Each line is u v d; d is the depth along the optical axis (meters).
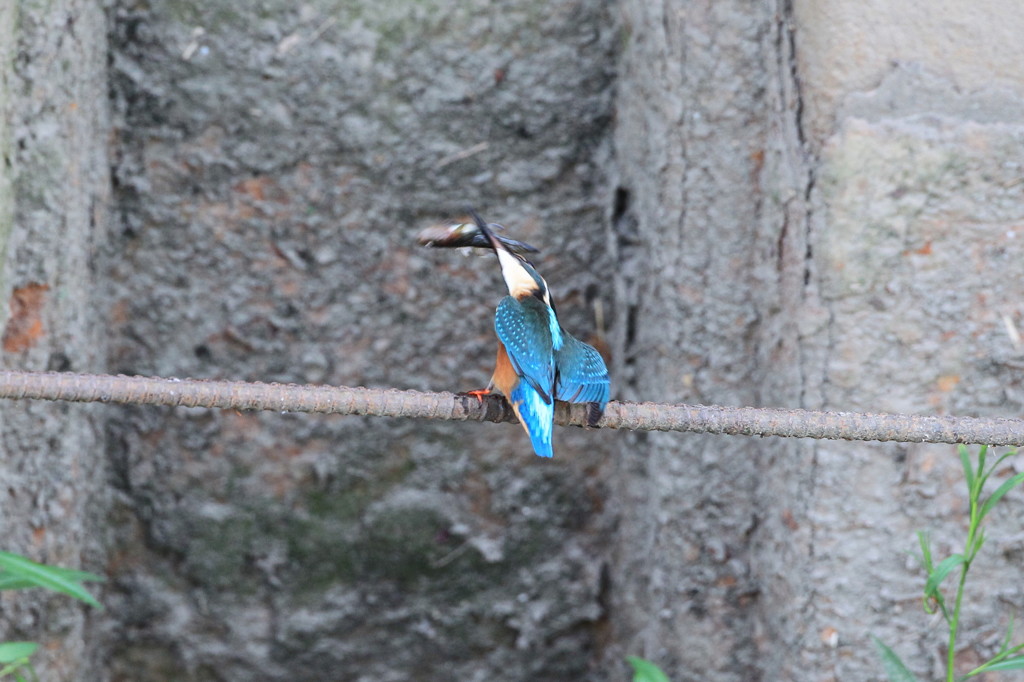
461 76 8.86
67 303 7.68
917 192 6.96
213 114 8.70
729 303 7.88
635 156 8.54
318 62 8.73
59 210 7.55
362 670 9.06
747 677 8.07
